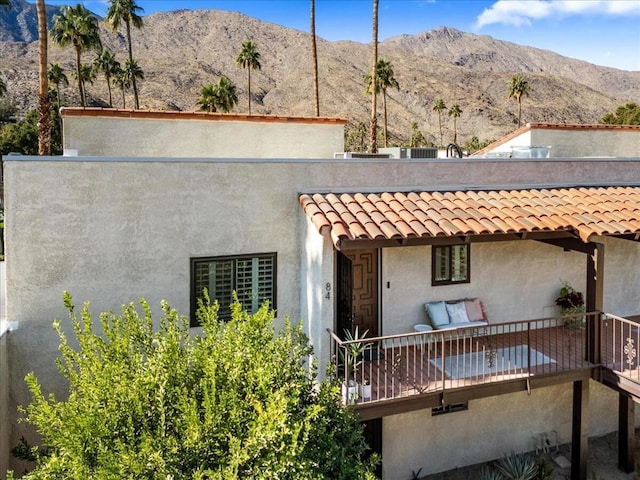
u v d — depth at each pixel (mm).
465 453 11695
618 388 10070
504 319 12414
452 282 11859
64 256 8836
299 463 5707
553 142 16844
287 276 10391
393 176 11148
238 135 13695
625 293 13648
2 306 10469
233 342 6633
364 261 11086
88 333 6516
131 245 9234
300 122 14320
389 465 11031
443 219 9945
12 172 8453
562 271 12938
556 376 10172
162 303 7145
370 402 8859
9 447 8648
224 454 5727
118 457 5477
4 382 8414
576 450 11164
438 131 170000
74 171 8789
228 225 9867
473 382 9586
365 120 166125
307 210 9609
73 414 5758
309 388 7105
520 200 11336
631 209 11508
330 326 9391
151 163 9258
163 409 5812
